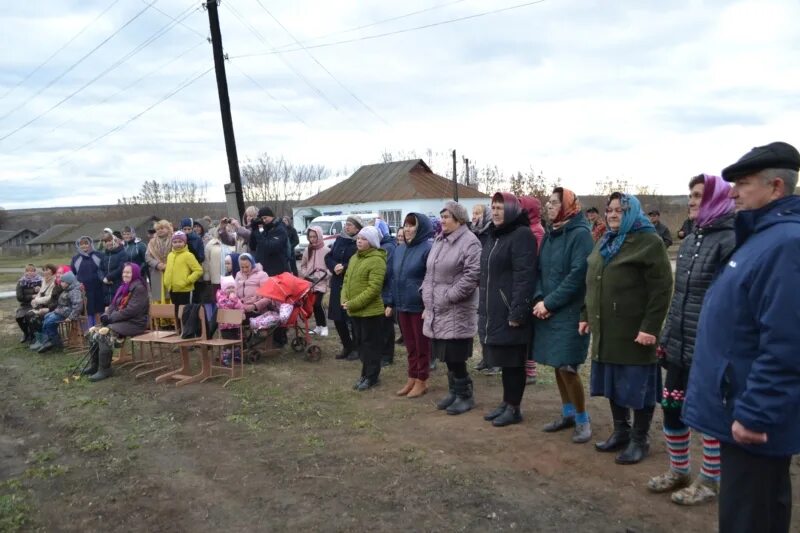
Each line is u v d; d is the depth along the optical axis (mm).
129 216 72188
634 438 4441
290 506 4031
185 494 4305
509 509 3836
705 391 2631
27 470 4859
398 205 39656
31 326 10125
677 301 3729
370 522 3766
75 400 6805
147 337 7918
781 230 2398
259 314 8203
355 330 6949
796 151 2490
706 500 3785
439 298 5664
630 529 3537
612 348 4184
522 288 4910
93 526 3922
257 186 57719
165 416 6098
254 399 6488
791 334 2293
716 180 3541
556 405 5957
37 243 71250
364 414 5863
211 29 14555
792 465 4457
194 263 8656
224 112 14734
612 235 4223
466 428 5340
